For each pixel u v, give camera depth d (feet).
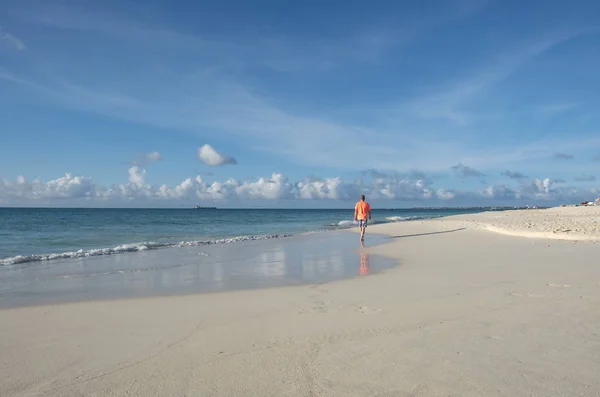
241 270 35.42
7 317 19.84
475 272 30.30
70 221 154.51
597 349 13.76
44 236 79.82
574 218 95.20
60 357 14.46
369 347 14.64
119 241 68.95
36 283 29.63
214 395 11.33
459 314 18.57
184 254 47.98
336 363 13.29
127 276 32.68
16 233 88.63
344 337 15.85
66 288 27.63
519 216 127.03
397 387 11.43
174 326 18.02
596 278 26.02
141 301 23.27
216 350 14.83
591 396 10.59
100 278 31.73
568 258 35.73
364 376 12.23
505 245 48.49
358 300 22.31
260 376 12.48
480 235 63.36
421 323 17.38
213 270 35.60
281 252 49.47
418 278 28.78
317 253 47.98
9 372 13.20
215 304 22.29
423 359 13.33
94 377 12.73
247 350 14.74
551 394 10.75
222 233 90.79
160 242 65.36
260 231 97.86
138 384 12.17
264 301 22.82
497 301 20.70
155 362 13.82
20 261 41.81
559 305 19.47
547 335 15.26
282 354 14.24
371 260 40.60
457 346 14.40
